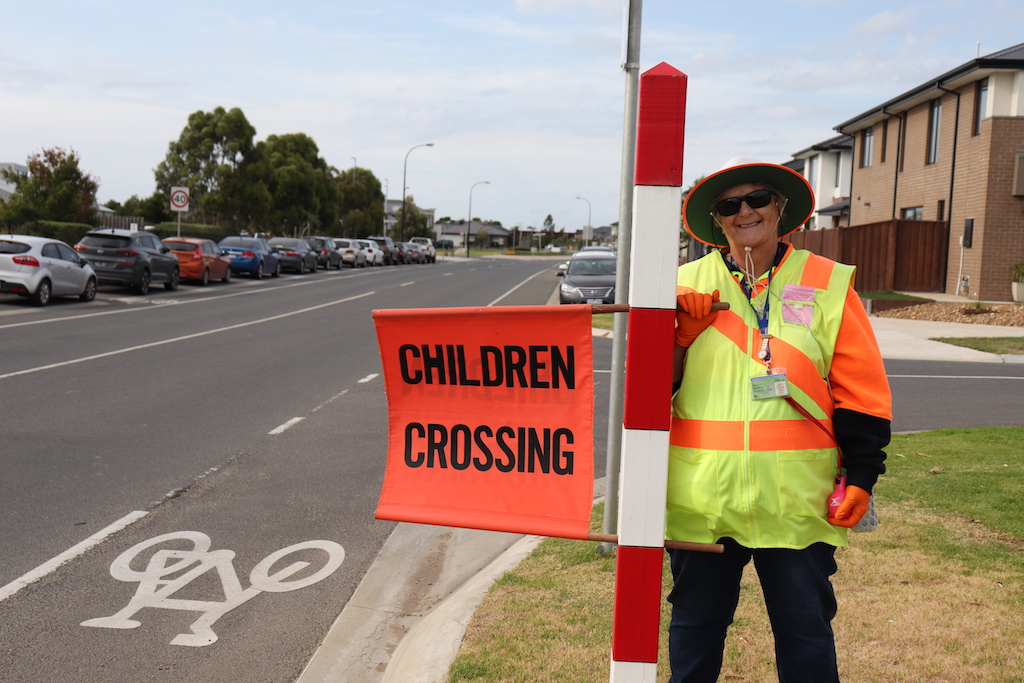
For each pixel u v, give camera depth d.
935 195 26.17
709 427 2.30
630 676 2.09
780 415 2.26
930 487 5.90
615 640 2.09
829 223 40.66
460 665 3.38
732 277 2.42
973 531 4.95
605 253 23.25
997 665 3.31
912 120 28.08
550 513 2.27
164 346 13.68
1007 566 4.36
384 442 7.86
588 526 2.23
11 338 13.80
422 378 2.37
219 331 15.92
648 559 2.05
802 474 2.26
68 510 5.75
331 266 44.72
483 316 2.27
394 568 4.96
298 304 22.48
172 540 5.29
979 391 11.20
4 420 8.23
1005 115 22.72
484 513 2.31
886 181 30.27
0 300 19.41
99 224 36.50
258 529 5.53
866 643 3.52
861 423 2.28
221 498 6.13
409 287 31.30
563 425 2.26
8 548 5.05
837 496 2.29
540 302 25.55
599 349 14.45
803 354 2.29
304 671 3.73
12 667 3.69
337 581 4.76
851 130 33.97
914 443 7.63
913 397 10.70
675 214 1.96
